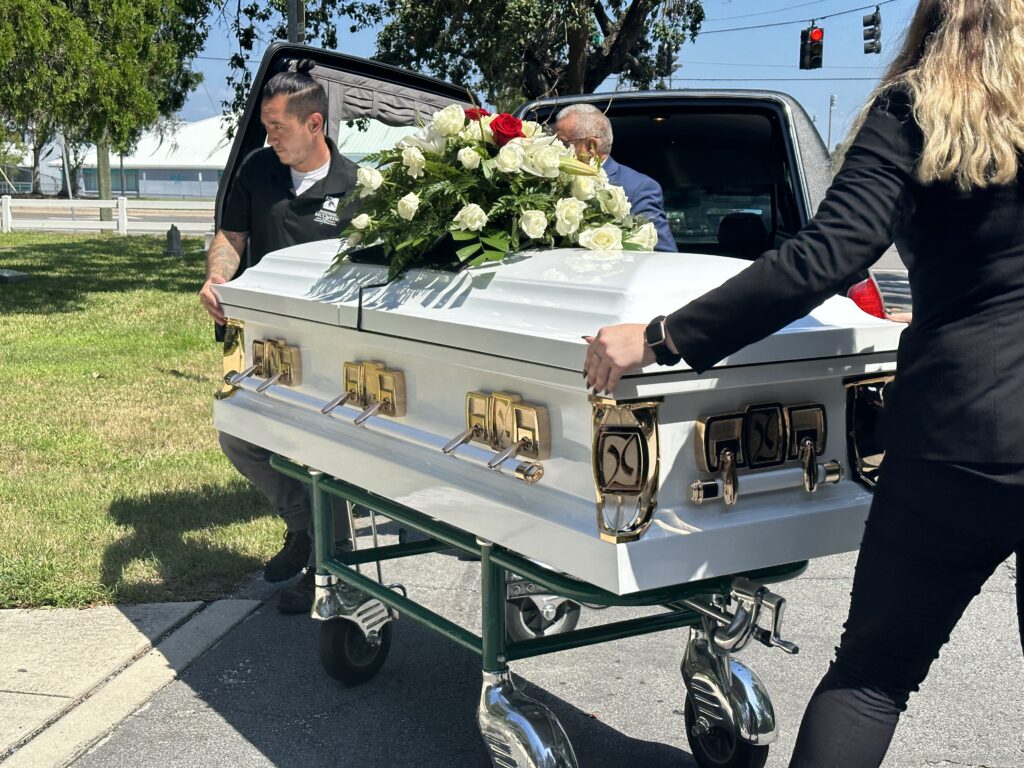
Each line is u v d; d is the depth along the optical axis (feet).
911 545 6.04
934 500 5.88
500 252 8.15
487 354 7.23
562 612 11.16
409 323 7.98
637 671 11.55
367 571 14.39
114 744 9.86
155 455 20.04
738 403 6.81
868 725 6.33
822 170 16.40
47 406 24.35
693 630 8.71
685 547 6.46
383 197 9.07
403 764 9.53
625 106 17.20
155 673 11.27
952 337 5.80
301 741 9.93
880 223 5.78
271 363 10.36
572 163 8.56
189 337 35.29
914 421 5.92
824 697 6.48
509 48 53.36
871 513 6.30
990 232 5.68
